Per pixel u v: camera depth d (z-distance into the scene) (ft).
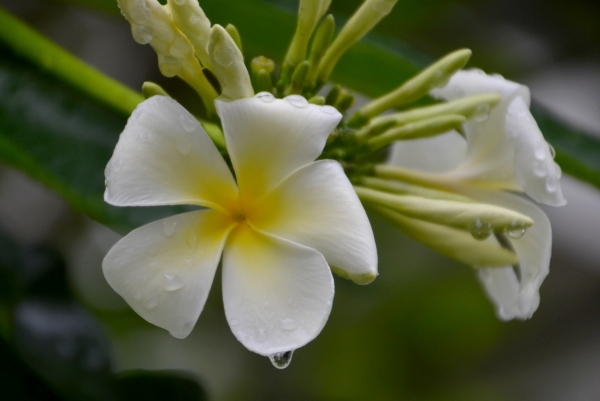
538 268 1.69
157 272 1.57
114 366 1.85
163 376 1.85
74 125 1.91
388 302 2.62
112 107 1.86
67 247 2.36
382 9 1.75
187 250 1.59
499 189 1.80
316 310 1.56
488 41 2.55
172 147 1.59
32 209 2.37
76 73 1.86
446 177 1.80
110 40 2.48
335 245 1.57
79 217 2.37
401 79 1.96
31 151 1.89
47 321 1.86
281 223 1.60
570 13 2.57
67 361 1.84
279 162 1.61
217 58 1.61
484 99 1.74
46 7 2.44
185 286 1.57
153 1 1.66
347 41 1.77
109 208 1.88
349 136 1.77
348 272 1.58
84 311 1.87
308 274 1.57
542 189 1.66
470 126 1.78
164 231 1.59
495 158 1.77
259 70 1.75
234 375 2.58
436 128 1.75
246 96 1.63
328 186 1.59
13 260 1.89
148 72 2.42
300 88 1.74
